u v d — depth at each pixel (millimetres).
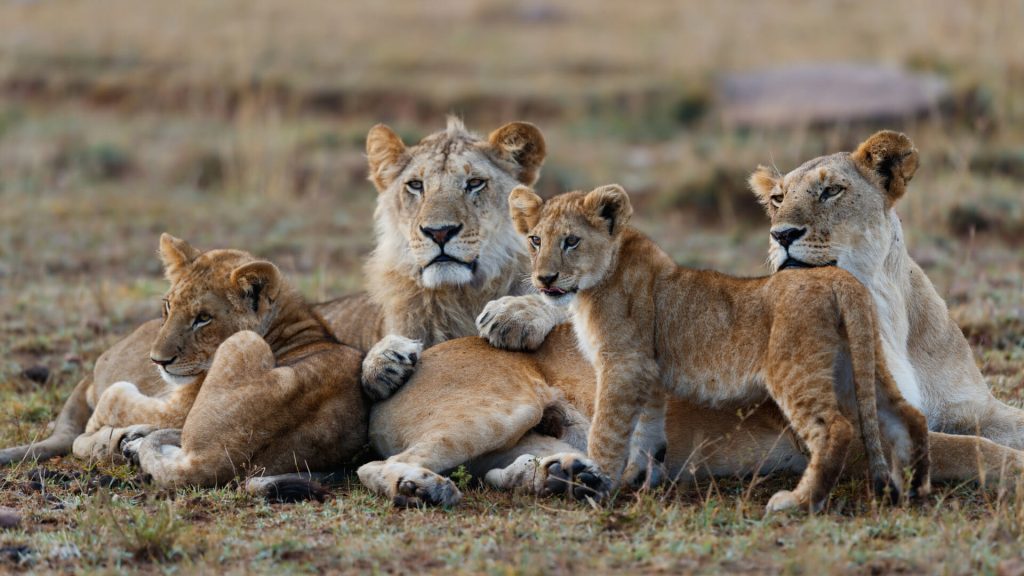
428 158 12117
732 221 24078
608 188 9414
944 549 7652
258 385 9711
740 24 44250
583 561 7676
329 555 7984
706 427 9648
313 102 34312
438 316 11961
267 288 10883
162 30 42188
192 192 27000
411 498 8977
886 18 43062
